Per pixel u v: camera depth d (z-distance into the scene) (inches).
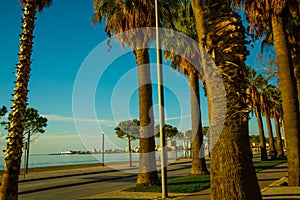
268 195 403.5
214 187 235.5
